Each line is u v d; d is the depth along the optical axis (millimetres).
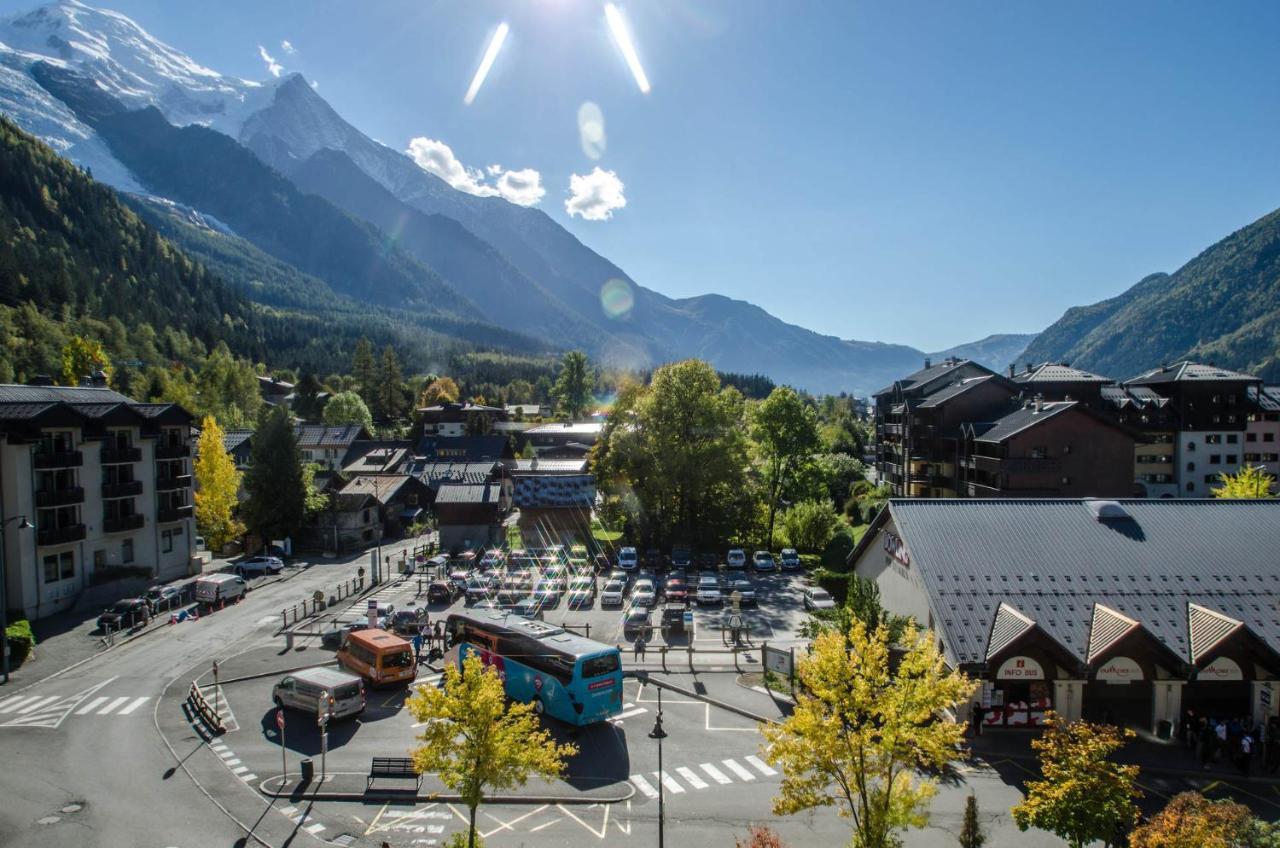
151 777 31203
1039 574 37812
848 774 23500
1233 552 39062
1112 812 21594
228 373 164625
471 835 23422
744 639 51094
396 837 26938
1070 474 74500
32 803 29000
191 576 69438
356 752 33656
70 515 58594
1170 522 41375
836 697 22125
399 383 194000
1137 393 103750
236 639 50594
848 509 97875
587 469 104750
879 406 119688
